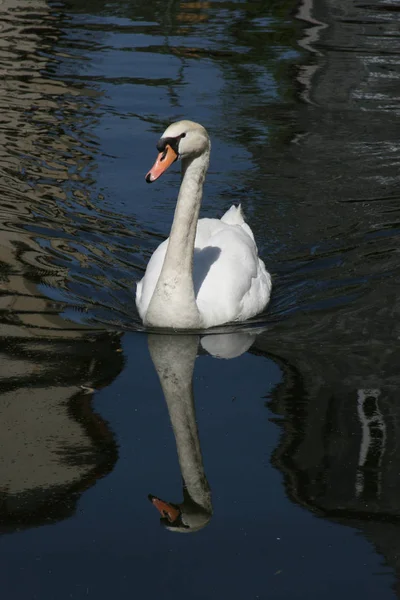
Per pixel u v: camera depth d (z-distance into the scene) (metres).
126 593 6.60
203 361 9.98
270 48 21.30
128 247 12.85
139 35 22.00
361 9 24.78
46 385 9.30
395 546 7.08
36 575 6.78
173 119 17.09
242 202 14.38
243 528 7.29
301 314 11.23
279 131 16.84
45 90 18.31
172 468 8.01
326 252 12.94
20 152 15.61
